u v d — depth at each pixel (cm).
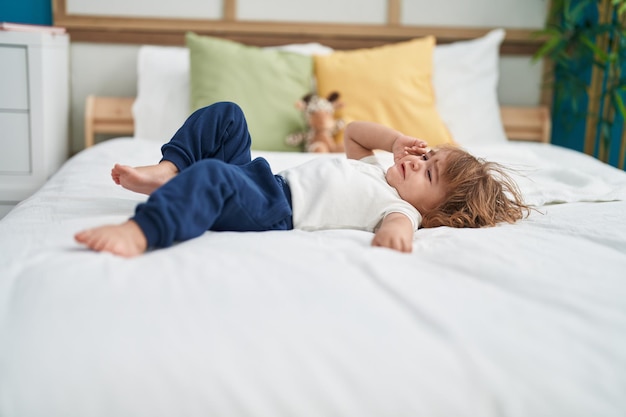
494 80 279
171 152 128
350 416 72
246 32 279
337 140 242
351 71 251
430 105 256
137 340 75
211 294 83
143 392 71
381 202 127
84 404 70
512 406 73
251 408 71
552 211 146
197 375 72
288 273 91
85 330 76
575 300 87
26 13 272
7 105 221
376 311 81
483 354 76
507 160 204
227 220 118
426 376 74
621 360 78
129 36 274
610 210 144
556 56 279
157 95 257
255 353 75
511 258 102
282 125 243
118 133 276
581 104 298
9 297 84
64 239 106
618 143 283
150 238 100
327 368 74
